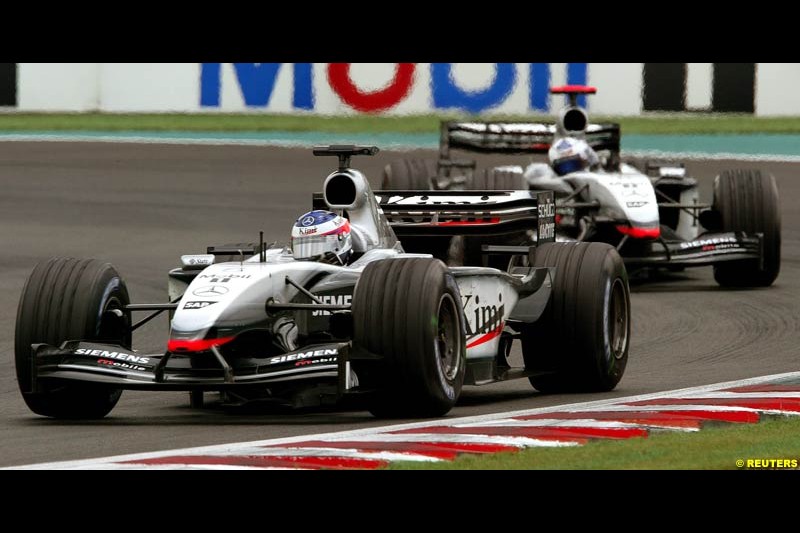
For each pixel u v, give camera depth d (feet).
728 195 174.29
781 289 173.27
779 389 106.93
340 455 79.66
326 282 98.68
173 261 190.39
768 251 173.17
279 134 321.32
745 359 127.34
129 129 324.19
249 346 95.09
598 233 174.91
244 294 92.73
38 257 194.39
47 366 93.45
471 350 102.37
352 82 320.91
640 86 314.76
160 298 164.04
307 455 79.66
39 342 95.20
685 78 314.14
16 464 79.82
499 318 105.70
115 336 98.37
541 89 314.14
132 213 233.14
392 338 90.94
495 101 315.58
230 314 91.50
